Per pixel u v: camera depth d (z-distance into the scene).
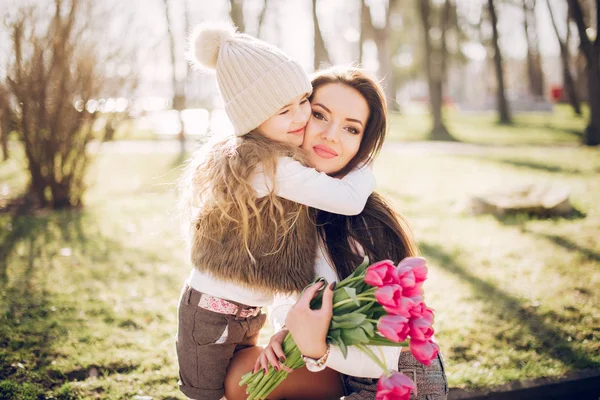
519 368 3.43
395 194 8.92
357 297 1.83
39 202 7.97
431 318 1.79
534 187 7.79
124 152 14.12
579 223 6.65
